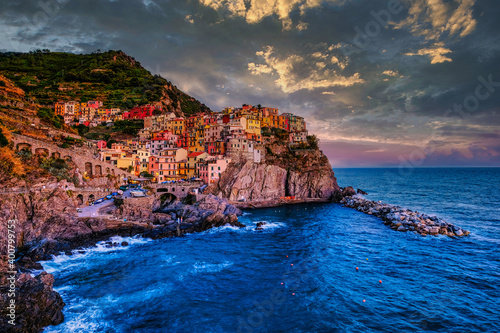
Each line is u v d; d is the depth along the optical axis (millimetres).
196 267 55094
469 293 45281
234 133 135250
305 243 70562
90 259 58438
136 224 77500
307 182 138125
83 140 112938
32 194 66562
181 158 134375
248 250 65312
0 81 106688
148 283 48250
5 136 75875
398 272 53000
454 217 98250
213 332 35750
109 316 38750
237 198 119000
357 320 38344
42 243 60469
